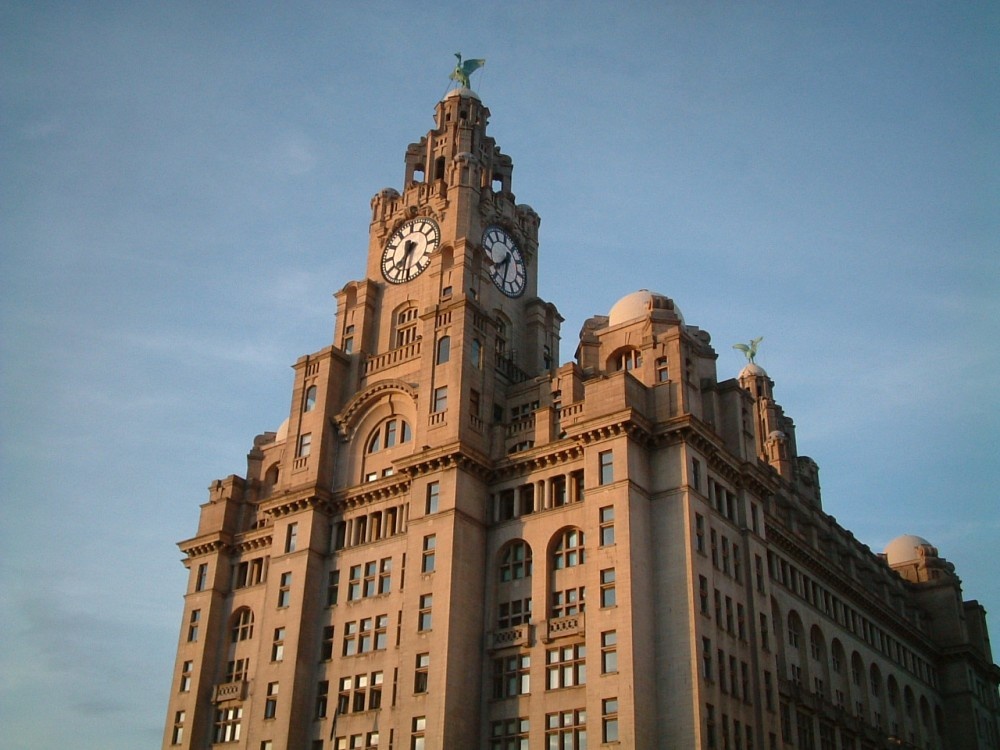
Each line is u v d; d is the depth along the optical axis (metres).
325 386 85.06
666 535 66.38
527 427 76.31
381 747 69.19
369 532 78.25
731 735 62.78
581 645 65.44
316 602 78.19
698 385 73.31
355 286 91.19
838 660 87.25
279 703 74.44
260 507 83.31
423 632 69.31
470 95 100.44
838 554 94.94
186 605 88.62
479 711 68.00
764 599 72.00
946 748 104.00
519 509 73.06
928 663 106.44
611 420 68.06
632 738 59.06
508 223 93.25
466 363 77.25
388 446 81.12
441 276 84.81
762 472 76.38
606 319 81.88
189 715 82.12
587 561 66.12
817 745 77.00
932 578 113.12
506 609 70.62
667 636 63.38
